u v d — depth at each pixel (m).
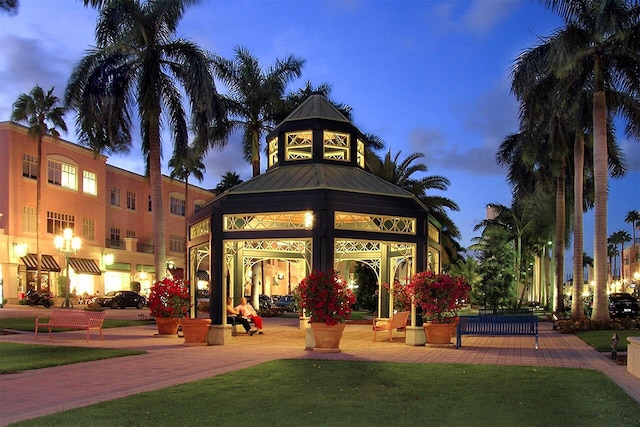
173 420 7.20
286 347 16.52
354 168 20.12
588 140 30.06
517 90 24.70
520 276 53.28
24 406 8.14
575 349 16.48
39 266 45.50
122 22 25.48
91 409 7.70
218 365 12.34
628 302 35.03
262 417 7.42
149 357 13.77
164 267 25.81
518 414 7.67
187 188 65.88
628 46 23.22
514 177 37.44
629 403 8.40
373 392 9.19
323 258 16.36
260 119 35.53
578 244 27.39
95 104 25.16
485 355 14.77
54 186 50.25
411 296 17.69
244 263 24.67
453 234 41.25
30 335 19.95
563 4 23.97
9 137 45.75
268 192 17.42
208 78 25.69
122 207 61.84
